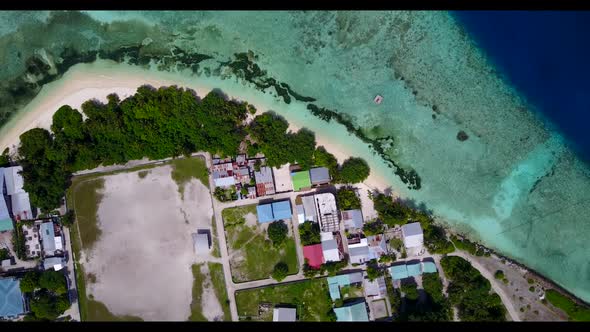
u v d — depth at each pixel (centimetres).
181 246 5100
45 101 5194
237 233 5100
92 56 5266
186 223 5116
